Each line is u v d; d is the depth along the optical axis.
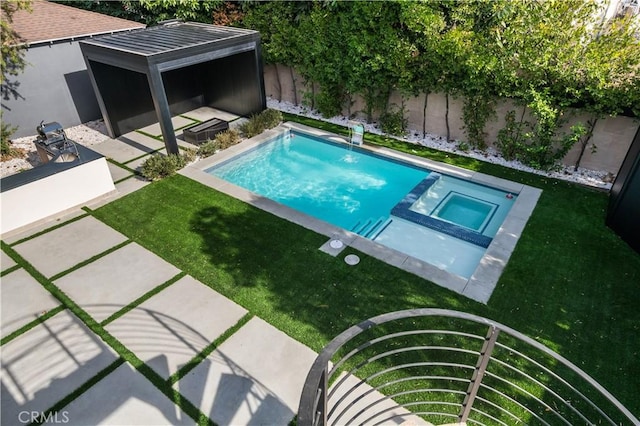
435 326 5.57
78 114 12.35
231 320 5.71
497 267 6.60
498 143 10.11
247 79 12.35
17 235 7.57
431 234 7.97
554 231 7.41
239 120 13.09
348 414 4.45
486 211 8.63
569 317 5.65
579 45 8.14
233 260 6.87
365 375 4.91
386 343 5.32
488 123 10.14
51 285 6.36
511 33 8.61
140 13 14.03
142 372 4.98
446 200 9.06
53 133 8.63
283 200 9.45
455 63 9.36
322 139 11.78
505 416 4.43
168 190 9.02
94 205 8.48
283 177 10.33
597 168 9.20
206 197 8.74
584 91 8.34
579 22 8.24
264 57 13.38
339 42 11.01
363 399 4.63
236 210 8.29
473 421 4.24
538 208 8.09
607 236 7.25
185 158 10.16
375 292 6.16
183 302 6.02
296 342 5.36
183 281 6.43
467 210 8.74
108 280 6.46
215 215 8.12
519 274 6.43
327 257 6.91
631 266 6.54
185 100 13.65
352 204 9.23
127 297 6.12
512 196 8.89
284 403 4.62
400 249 7.62
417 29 9.38
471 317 3.06
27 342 5.39
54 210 8.02
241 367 5.03
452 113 10.67
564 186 8.83
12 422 4.44
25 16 11.65
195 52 9.84
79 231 7.67
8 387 4.82
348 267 6.67
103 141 11.51
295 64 12.76
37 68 11.09
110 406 4.59
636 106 7.95
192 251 7.11
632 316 5.65
